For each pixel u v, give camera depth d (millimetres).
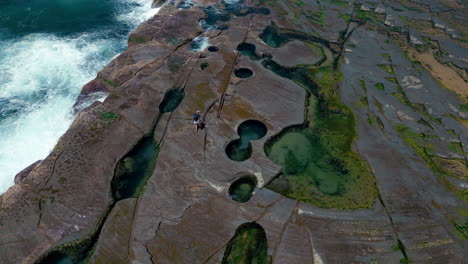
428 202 17703
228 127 20609
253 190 17797
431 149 20438
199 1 33406
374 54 28141
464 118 22672
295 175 18734
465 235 16469
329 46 28797
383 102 23453
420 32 31156
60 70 25438
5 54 26297
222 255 15133
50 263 14953
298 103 22719
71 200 16469
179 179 17734
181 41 27469
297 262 15062
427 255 15648
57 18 30703
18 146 19906
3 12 30453
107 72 23828
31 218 15758
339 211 17016
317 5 34250
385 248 15766
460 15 33906
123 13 32438
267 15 31922
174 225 15906
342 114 22422
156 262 14703
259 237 15961
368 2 35500
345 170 19141
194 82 23328
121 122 20188
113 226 15773
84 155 18359
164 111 21719
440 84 25344
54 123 21500
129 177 18078
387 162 19594
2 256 14625
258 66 25359
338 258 15281
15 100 22781
